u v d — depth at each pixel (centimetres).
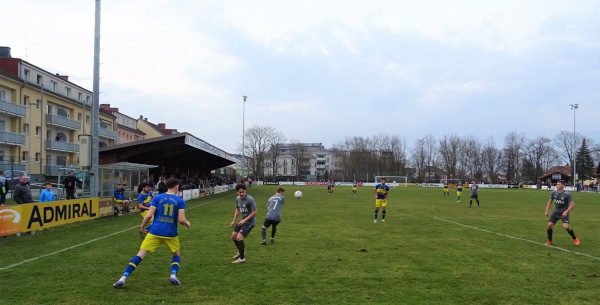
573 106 7338
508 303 631
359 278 767
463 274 809
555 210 1198
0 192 1384
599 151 10131
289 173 13650
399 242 1192
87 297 631
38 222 1334
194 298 633
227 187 5247
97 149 1848
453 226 1603
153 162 3903
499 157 10150
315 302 621
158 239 707
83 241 1156
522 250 1087
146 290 672
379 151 10506
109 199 1833
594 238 1320
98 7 1845
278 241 1185
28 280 727
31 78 4206
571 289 711
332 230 1438
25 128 4075
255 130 9450
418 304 618
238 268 837
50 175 3409
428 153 10438
